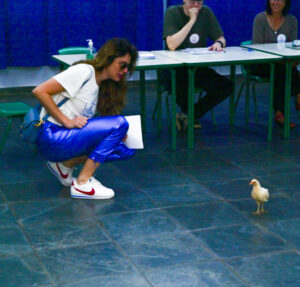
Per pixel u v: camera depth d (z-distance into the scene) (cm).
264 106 567
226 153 410
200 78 452
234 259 248
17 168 372
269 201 318
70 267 240
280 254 253
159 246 260
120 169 372
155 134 463
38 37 598
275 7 487
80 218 293
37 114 312
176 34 453
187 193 329
